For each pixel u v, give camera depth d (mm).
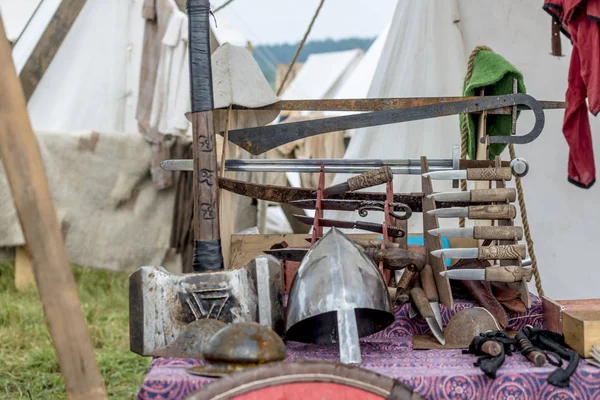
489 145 3342
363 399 1801
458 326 2404
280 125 2973
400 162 2885
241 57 3119
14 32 7801
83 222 6148
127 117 7004
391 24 5004
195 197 2449
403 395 1800
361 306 2117
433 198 2646
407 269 2564
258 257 2342
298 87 13797
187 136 6445
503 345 2154
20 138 1716
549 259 4383
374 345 2398
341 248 2205
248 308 2311
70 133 6148
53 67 7008
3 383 4383
